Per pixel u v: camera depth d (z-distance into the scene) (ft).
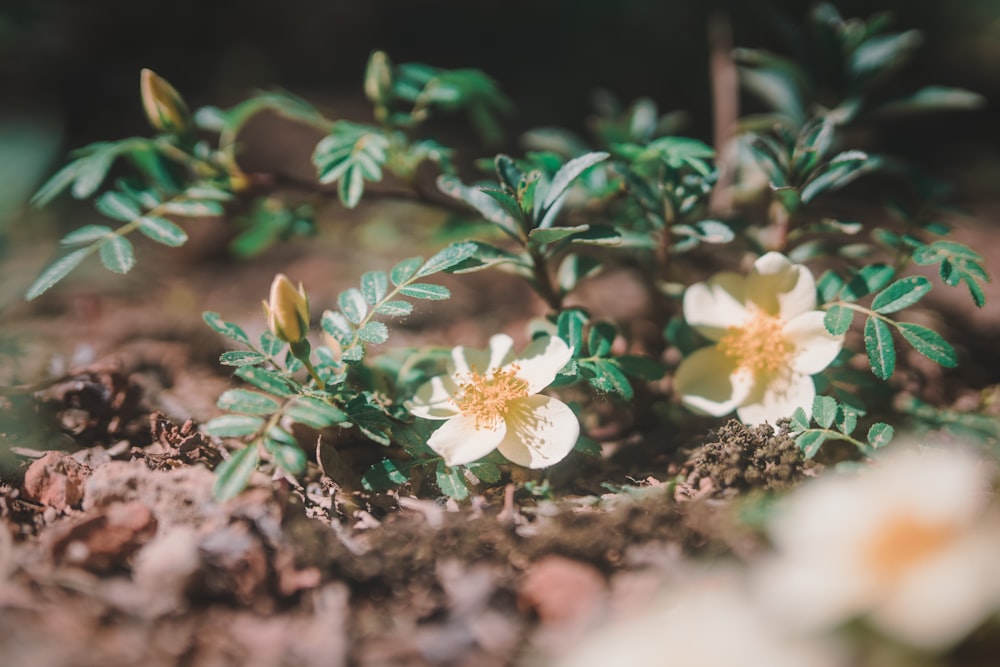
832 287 1.19
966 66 2.51
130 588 1.00
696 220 1.29
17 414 1.22
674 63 2.49
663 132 1.67
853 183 2.05
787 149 1.22
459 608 0.99
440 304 1.61
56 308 1.57
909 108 1.38
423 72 1.40
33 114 2.11
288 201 1.46
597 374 1.16
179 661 0.95
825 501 0.92
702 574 1.01
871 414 1.25
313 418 1.07
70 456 1.18
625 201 1.38
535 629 0.99
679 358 1.36
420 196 1.39
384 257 1.74
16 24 2.24
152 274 1.71
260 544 1.03
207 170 1.33
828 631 0.89
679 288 1.30
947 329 1.47
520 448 1.13
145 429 1.25
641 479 1.19
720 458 1.14
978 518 1.02
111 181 1.93
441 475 1.12
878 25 1.35
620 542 1.05
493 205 1.20
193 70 2.45
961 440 1.18
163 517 1.06
